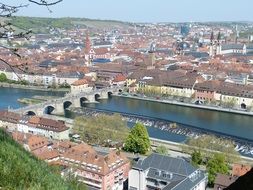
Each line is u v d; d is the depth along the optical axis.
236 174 144.75
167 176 133.25
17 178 25.66
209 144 177.88
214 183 139.25
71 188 29.11
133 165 145.12
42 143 166.88
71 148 149.75
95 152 152.62
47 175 27.61
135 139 184.12
